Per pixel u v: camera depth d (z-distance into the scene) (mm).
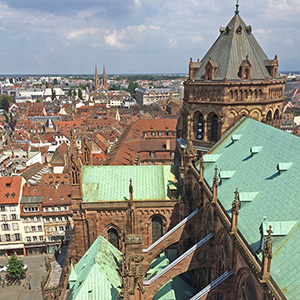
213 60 56781
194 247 41844
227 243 36625
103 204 56906
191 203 54844
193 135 60281
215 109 54469
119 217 57844
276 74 56812
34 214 97438
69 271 55094
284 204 30516
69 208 98938
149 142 130375
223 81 51875
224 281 33906
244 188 38344
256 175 38562
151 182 60844
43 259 97375
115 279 46469
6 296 80500
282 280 24250
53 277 84188
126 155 113125
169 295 44844
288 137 38344
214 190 40250
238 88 52312
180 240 49594
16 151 156750
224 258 38125
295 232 26812
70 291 46594
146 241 59438
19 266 85438
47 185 104312
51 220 98812
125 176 61469
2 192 97125
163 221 58719
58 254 95750
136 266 38531
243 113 53844
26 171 124312
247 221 33031
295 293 22531
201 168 46938
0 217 96875
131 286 36625
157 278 41625
